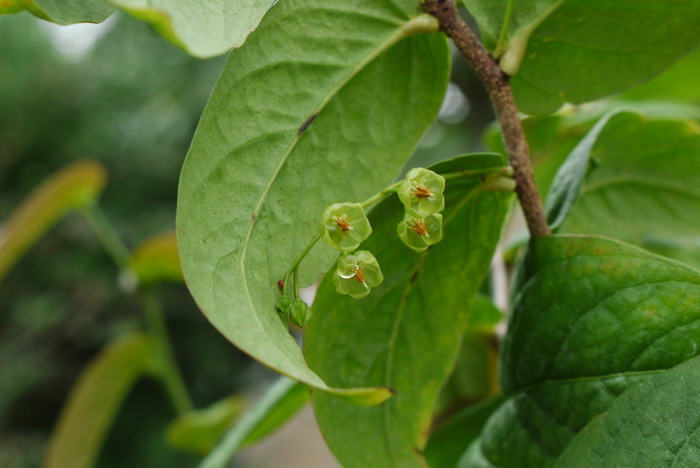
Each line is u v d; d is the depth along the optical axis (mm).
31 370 2863
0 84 3221
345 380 333
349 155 313
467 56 323
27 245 826
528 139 470
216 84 292
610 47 331
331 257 307
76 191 787
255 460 2482
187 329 2996
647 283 308
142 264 742
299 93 305
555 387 318
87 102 3248
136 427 2766
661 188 400
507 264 454
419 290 333
